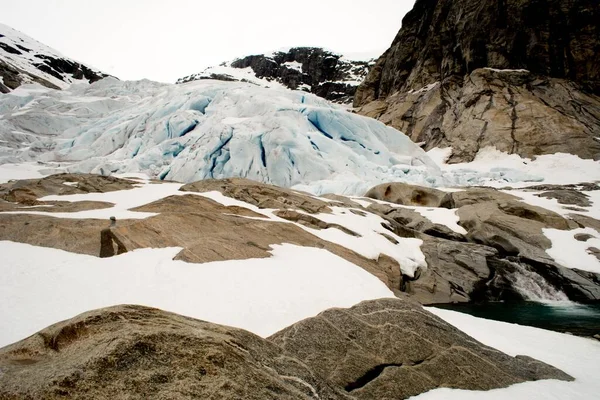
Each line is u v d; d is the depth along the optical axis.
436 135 46.34
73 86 58.56
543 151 36.38
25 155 36.88
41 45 94.75
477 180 32.41
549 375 6.76
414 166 34.44
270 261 9.77
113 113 47.25
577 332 10.80
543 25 47.62
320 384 4.55
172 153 33.75
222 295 7.48
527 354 7.80
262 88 42.12
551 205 21.53
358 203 23.28
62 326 3.91
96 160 33.00
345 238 15.41
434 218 20.92
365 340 6.57
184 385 3.16
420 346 6.70
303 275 8.94
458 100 47.53
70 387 2.87
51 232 10.84
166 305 6.95
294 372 4.45
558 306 14.04
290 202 19.30
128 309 4.24
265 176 30.19
